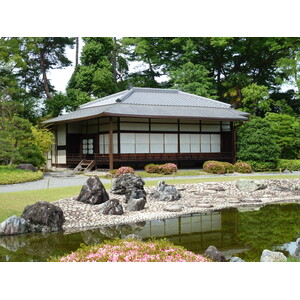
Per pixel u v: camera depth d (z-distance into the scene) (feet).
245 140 87.97
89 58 122.21
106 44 125.70
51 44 125.70
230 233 33.99
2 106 74.23
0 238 32.42
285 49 135.44
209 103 95.81
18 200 42.98
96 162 78.74
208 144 88.17
